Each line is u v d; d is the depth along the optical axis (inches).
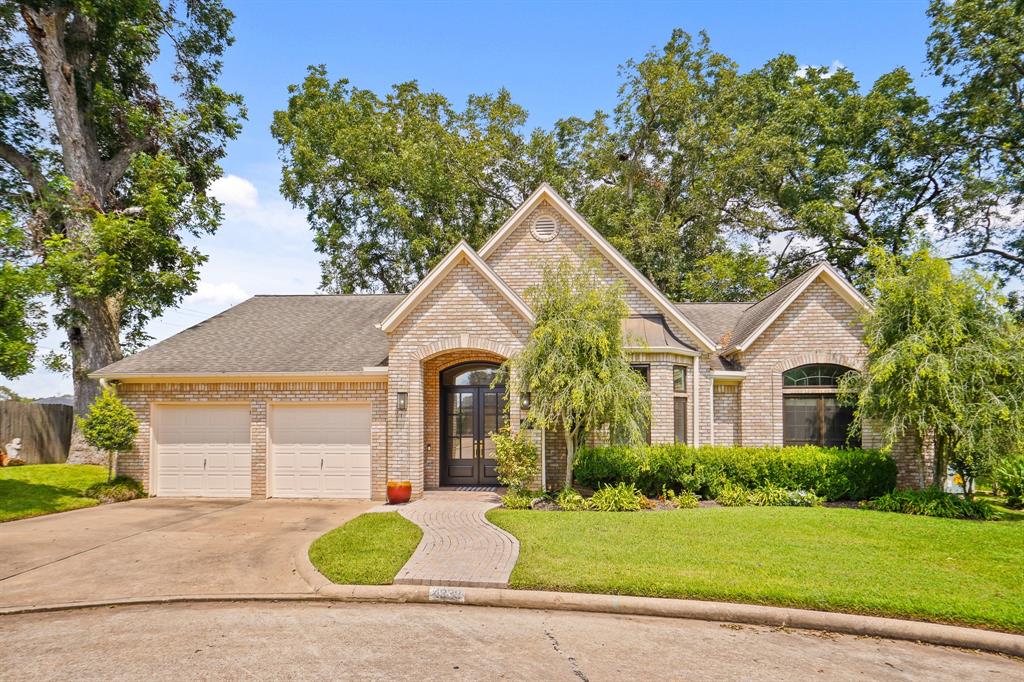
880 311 492.1
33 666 213.6
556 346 482.3
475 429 629.6
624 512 460.4
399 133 1346.0
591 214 1255.5
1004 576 292.7
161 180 829.2
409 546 355.3
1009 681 203.6
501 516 439.5
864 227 1222.3
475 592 282.5
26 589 303.9
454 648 227.3
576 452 542.9
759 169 1206.9
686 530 387.5
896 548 343.0
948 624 242.7
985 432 433.4
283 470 596.1
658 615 264.7
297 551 369.1
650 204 1283.2
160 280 823.1
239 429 602.5
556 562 316.8
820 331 628.4
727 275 1186.0
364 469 587.2
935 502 445.1
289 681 198.5
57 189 744.3
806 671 208.7
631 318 613.9
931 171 1157.1
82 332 802.8
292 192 1283.2
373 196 1274.6
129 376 594.2
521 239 687.1
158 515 498.6
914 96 1162.0
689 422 609.0
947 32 1021.8
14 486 597.6
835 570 300.8
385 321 542.6
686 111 1273.4
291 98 1322.6
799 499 495.2
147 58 892.6
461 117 1369.3
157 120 868.0
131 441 589.9
